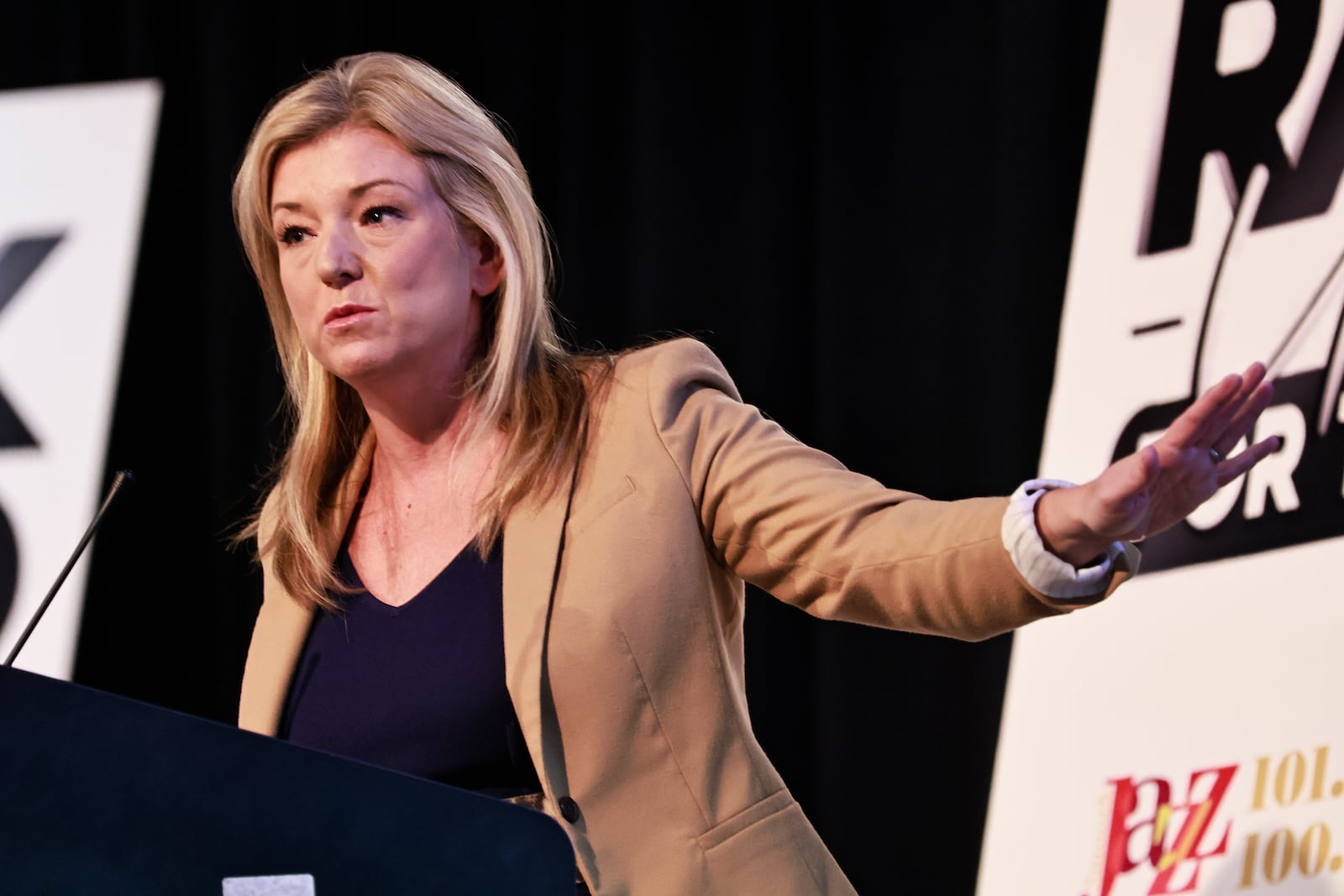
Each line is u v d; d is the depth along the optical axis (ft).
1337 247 24.89
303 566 13.64
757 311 28.12
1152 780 25.17
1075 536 9.74
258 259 14.33
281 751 8.59
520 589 12.12
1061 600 10.02
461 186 13.21
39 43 31.12
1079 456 25.98
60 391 30.25
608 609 11.89
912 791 26.99
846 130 27.81
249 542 29.78
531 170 29.76
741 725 12.31
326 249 12.78
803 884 11.92
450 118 13.32
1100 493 9.50
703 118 28.50
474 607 12.50
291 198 13.14
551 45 29.94
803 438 28.19
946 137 27.35
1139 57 26.13
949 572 10.59
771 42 28.35
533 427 13.01
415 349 12.95
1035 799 25.79
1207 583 25.21
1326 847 24.18
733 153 28.48
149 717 8.62
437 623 12.55
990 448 26.43
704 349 13.70
